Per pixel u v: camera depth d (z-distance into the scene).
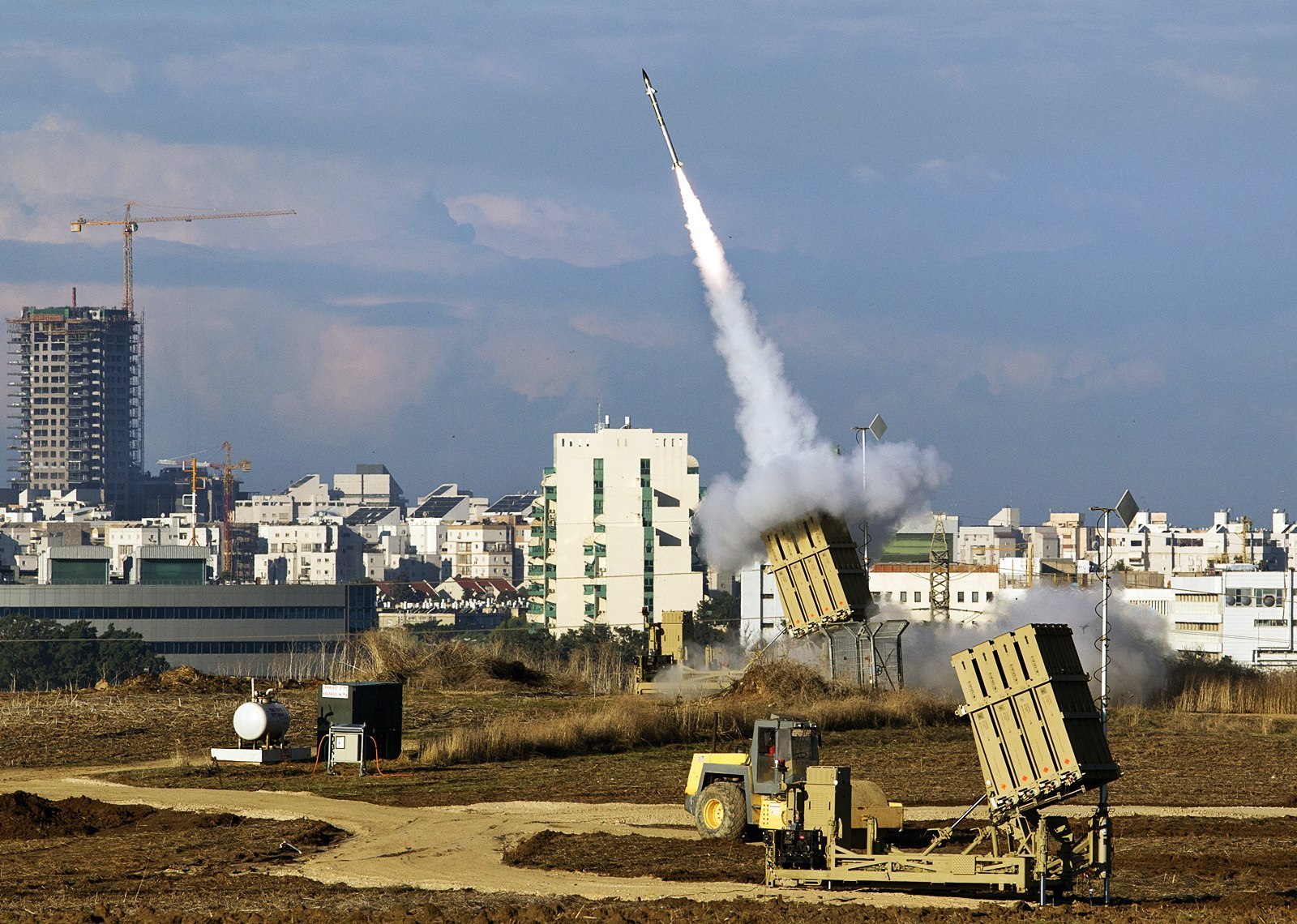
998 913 109.06
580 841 140.50
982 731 117.94
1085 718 115.88
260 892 119.00
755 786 135.88
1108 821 115.31
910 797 168.25
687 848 136.25
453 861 132.25
